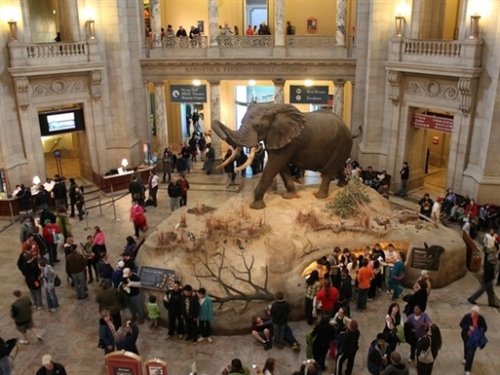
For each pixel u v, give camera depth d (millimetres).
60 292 13578
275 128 14492
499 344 11273
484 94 16812
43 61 19000
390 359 8898
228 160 14719
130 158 22234
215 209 15602
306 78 22281
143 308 12242
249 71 22516
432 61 17953
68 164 24297
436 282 13203
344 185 16625
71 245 13109
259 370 8648
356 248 13586
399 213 14672
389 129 20375
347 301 11852
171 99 23250
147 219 18359
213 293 12523
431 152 23844
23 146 19172
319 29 25719
